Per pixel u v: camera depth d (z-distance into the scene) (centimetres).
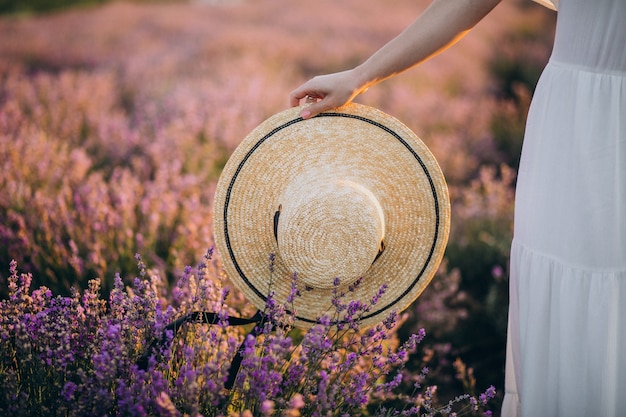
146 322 215
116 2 1267
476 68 905
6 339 213
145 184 441
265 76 778
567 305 201
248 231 232
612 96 192
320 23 1068
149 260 351
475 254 433
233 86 701
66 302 227
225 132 564
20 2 1173
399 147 229
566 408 206
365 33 1034
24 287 231
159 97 699
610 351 201
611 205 194
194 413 184
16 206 378
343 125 229
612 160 192
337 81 219
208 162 493
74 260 324
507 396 239
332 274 221
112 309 224
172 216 385
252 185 230
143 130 571
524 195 211
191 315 222
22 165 432
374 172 230
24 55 830
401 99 752
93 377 203
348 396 215
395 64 214
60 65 819
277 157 229
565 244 200
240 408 217
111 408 207
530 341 211
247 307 281
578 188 196
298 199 221
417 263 235
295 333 291
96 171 501
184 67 815
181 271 326
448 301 388
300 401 179
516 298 223
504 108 764
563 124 198
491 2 203
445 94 816
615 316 200
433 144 641
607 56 190
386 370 226
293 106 234
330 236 219
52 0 1203
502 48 981
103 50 887
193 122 575
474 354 355
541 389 212
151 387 193
